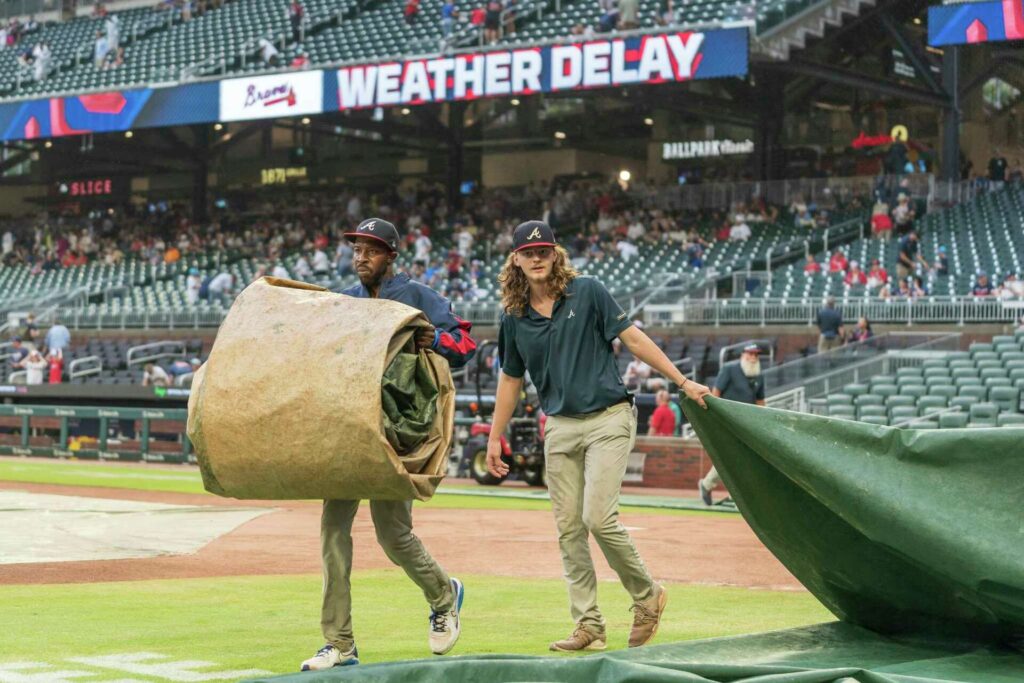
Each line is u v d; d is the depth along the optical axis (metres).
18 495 15.56
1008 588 4.85
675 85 31.34
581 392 5.71
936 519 4.93
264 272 33.34
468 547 10.52
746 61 24.75
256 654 5.64
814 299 23.70
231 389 4.74
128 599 7.43
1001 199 27.86
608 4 29.38
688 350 24.05
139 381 28.94
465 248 31.52
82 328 32.12
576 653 5.69
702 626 6.49
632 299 26.08
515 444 18.38
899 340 20.64
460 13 31.95
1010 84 30.67
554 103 36.69
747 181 32.25
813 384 20.50
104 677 5.10
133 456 24.67
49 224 41.00
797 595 7.69
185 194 42.09
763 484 5.41
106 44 36.34
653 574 8.76
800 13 26.59
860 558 5.38
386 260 5.35
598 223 31.78
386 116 37.12
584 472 5.82
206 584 8.14
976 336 21.52
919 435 5.05
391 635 6.23
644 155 35.56
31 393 28.81
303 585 8.10
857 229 28.11
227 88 30.17
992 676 4.75
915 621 5.54
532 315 5.82
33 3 43.34
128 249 37.78
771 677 4.21
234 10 37.12
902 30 29.11
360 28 33.28
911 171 31.17
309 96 29.06
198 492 16.61
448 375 5.00
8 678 5.05
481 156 37.94
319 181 40.72
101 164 43.06
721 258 28.41
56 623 6.52
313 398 4.64
